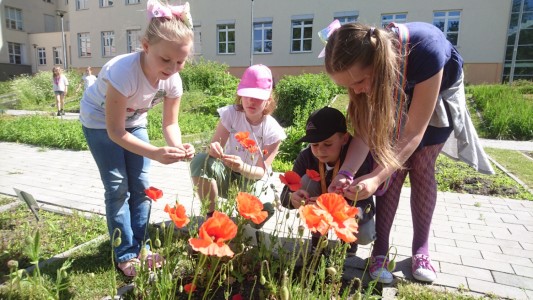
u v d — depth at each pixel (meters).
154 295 1.78
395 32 2.05
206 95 15.38
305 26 21.62
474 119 10.88
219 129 2.88
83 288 2.15
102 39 27.38
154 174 5.31
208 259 2.08
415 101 2.10
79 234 2.96
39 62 34.75
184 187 4.64
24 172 5.33
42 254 2.60
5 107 15.84
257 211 1.59
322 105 11.57
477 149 2.58
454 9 18.84
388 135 1.97
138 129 2.63
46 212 3.49
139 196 2.58
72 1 28.00
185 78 17.06
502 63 18.53
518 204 4.11
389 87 1.86
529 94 14.30
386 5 19.97
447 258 2.75
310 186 2.55
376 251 2.53
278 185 4.68
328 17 21.00
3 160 6.18
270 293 1.93
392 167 1.98
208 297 2.05
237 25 22.98
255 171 2.53
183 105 13.26
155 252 2.44
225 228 1.39
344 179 2.06
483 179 5.07
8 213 3.44
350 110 2.32
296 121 9.88
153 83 2.34
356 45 1.81
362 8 20.38
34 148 7.40
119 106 2.17
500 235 3.21
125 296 2.08
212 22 23.59
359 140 2.30
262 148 2.79
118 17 26.23
